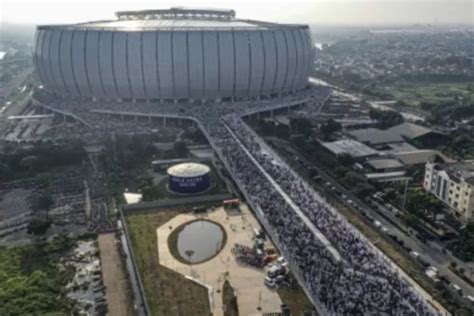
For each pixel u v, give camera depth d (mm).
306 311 108250
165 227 149750
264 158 194625
